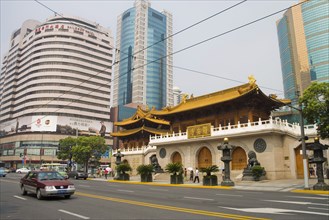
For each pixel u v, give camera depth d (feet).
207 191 76.13
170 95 583.17
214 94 153.17
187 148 150.30
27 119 369.71
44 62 399.24
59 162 352.08
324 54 358.43
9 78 464.65
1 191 71.97
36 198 56.08
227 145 99.45
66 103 389.19
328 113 79.87
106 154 279.69
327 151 113.19
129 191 74.13
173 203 47.98
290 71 398.01
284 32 418.10
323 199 54.70
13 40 486.79
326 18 365.81
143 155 188.85
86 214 36.83
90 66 422.00
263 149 119.03
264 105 139.54
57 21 421.18
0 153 400.47
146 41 569.64
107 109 430.20
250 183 105.40
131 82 554.87
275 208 41.78
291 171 116.88
